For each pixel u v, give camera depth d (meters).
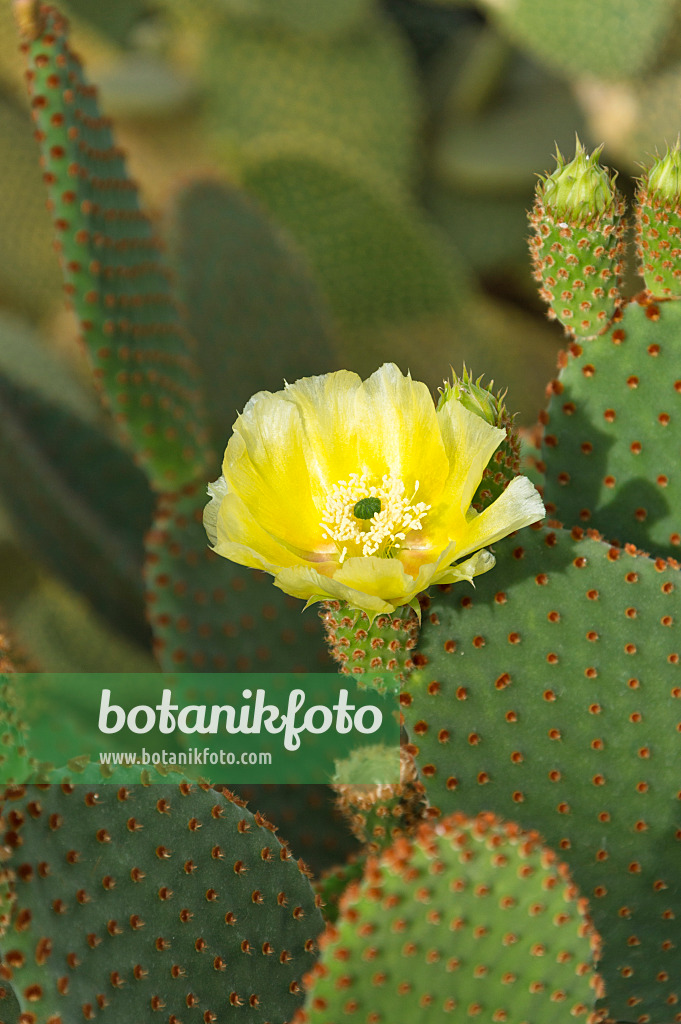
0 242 1.08
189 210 0.72
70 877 0.46
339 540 0.48
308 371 0.74
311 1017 0.45
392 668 0.49
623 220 0.51
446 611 0.50
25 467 0.71
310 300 0.75
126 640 0.75
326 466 0.48
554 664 0.50
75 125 0.58
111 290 0.59
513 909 0.45
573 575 0.50
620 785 0.50
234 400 0.71
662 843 0.51
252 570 0.61
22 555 0.92
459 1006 0.45
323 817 0.59
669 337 0.52
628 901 0.51
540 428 0.56
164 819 0.47
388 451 0.48
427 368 1.02
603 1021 0.53
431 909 0.44
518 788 0.50
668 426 0.52
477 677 0.50
